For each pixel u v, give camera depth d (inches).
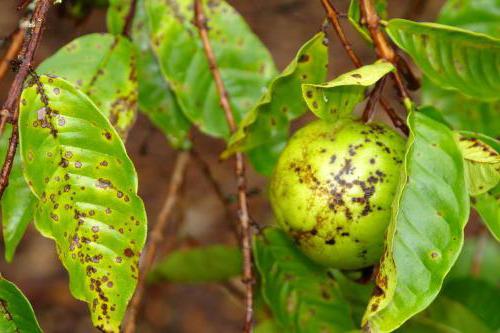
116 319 19.1
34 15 19.4
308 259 22.8
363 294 24.0
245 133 21.4
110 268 19.2
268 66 23.6
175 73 23.3
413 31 20.6
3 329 19.3
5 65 22.1
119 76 22.0
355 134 20.7
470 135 20.4
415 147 20.0
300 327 22.8
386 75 20.8
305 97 19.8
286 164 21.0
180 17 23.3
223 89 22.8
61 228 19.3
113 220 19.3
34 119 19.3
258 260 22.6
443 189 19.8
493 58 20.8
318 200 20.6
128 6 24.0
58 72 21.9
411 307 19.4
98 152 19.3
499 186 20.4
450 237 19.6
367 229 20.5
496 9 23.5
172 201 26.3
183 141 25.9
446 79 21.0
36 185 19.2
